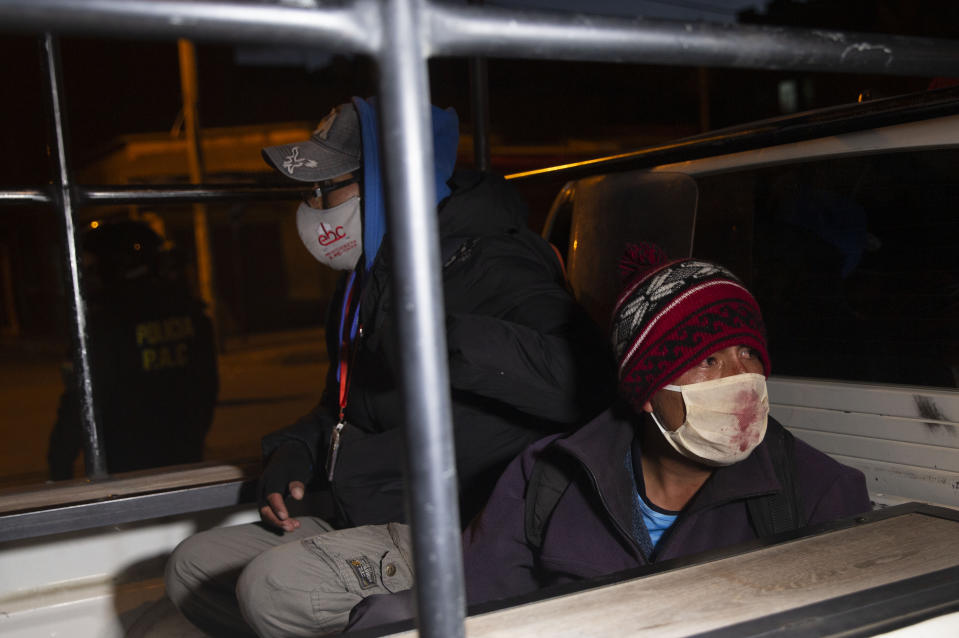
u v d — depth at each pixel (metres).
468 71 2.95
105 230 3.59
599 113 17.31
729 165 2.16
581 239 2.50
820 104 11.79
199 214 18.02
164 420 3.67
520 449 1.82
